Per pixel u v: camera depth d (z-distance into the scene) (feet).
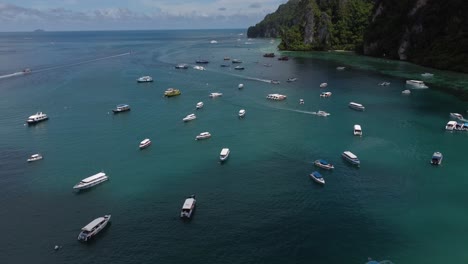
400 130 370.53
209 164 302.86
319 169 289.53
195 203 244.01
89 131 384.27
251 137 359.66
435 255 196.34
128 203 247.70
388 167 290.56
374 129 375.04
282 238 209.97
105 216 226.38
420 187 261.03
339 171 285.23
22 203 250.98
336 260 193.06
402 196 250.16
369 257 195.00
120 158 317.42
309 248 201.87
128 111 453.17
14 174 291.17
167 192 260.21
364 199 247.09
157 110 456.04
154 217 231.09
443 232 214.07
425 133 361.30
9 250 205.67
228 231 216.54
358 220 225.15
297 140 349.00
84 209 242.37
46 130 388.98
